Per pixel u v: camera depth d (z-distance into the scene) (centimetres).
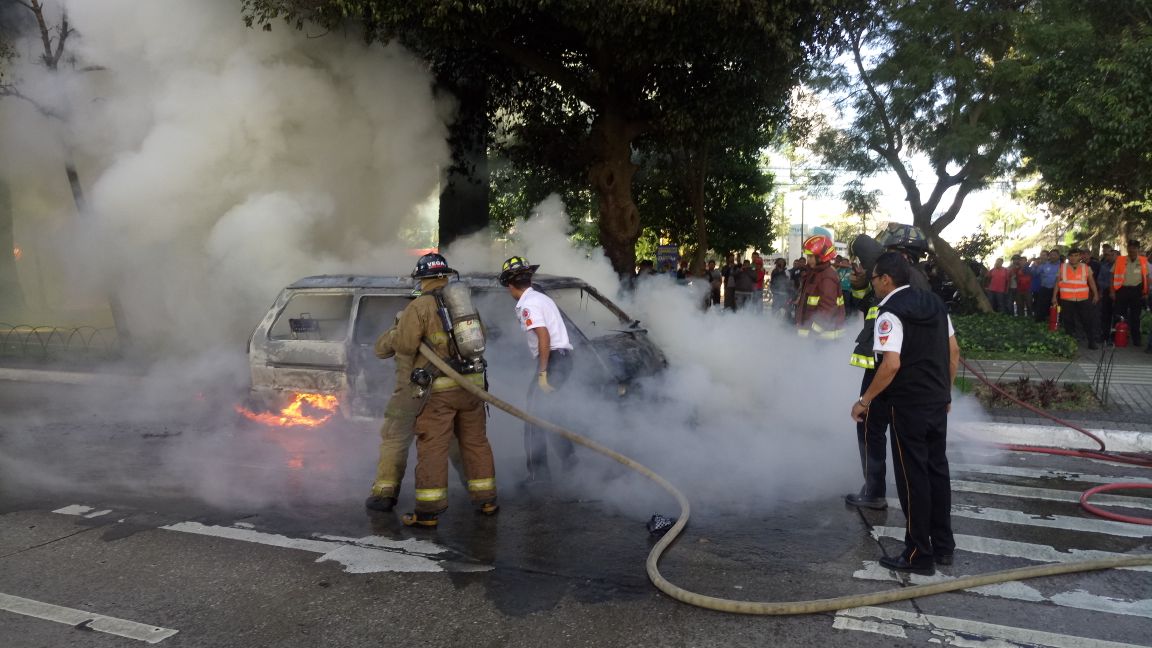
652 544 417
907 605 342
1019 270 1589
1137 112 1179
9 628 330
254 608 346
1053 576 371
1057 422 673
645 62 956
